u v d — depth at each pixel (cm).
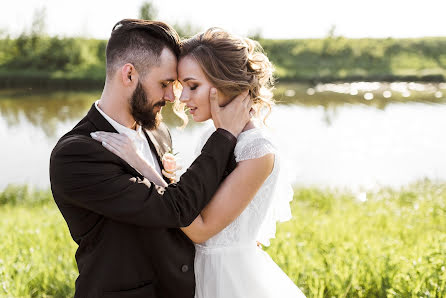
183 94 226
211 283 228
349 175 1216
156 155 247
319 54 4669
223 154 214
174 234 223
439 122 2105
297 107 2612
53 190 213
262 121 243
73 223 216
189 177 208
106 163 206
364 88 3650
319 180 1144
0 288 364
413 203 788
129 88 218
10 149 1645
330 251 444
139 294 213
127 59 215
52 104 2769
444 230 601
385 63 4578
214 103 220
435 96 3091
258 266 234
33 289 394
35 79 3912
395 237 539
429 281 345
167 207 203
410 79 4134
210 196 212
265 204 229
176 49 222
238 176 217
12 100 2950
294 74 4200
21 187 1062
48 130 2006
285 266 396
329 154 1476
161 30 218
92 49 4384
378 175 1224
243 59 225
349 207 758
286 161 247
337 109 2538
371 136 1798
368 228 582
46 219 644
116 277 210
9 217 700
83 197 205
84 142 207
